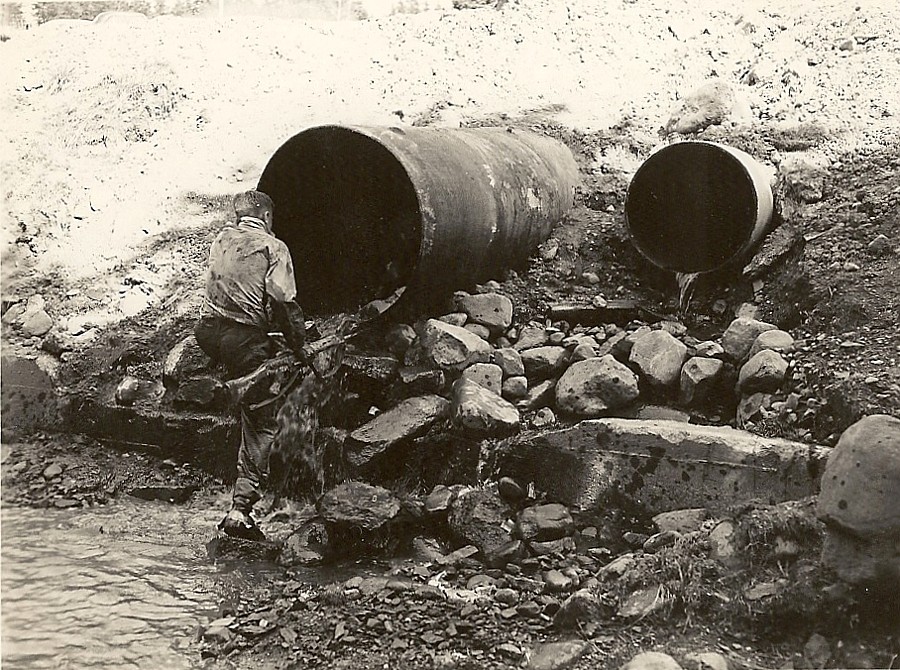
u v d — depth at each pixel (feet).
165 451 16.55
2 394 18.07
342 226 16.31
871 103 21.25
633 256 18.99
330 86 28.27
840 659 9.74
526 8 31.04
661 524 12.28
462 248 16.25
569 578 11.80
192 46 29.96
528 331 16.74
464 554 12.66
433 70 28.50
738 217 17.21
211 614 11.51
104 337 19.29
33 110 27.30
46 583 12.28
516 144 19.77
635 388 14.69
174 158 25.58
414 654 10.34
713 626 10.45
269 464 14.21
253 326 14.52
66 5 31.71
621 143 22.71
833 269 15.74
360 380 15.31
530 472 13.65
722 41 26.99
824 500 10.14
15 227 22.93
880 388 12.65
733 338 15.37
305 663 10.25
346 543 13.09
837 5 26.32
